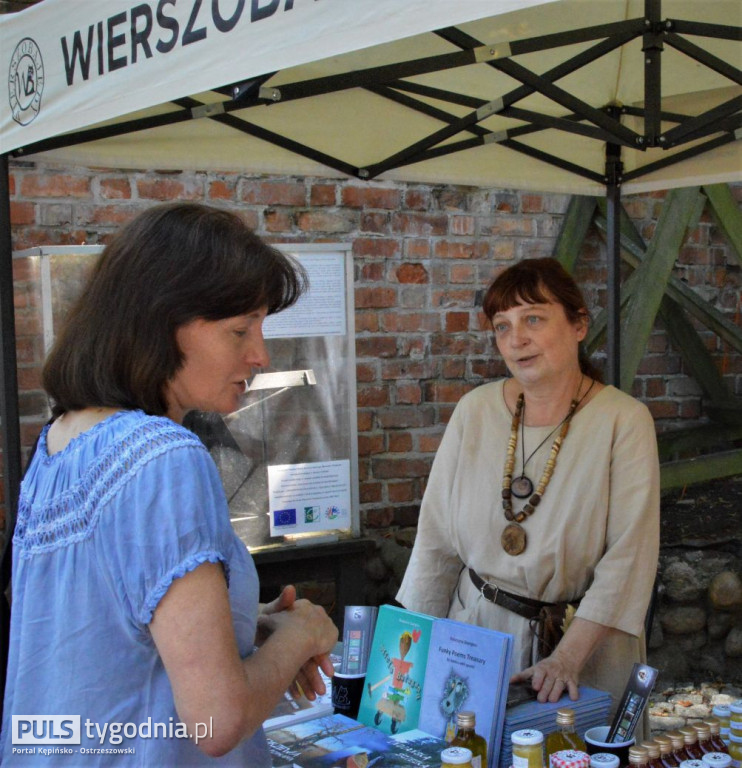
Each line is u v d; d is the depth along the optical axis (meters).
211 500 0.97
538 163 3.06
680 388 4.40
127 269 1.04
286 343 3.17
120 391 1.04
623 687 1.88
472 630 1.54
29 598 1.03
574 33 1.93
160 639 0.92
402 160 2.75
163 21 1.72
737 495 4.29
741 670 3.57
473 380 4.07
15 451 2.33
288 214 3.78
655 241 4.06
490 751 1.45
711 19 2.45
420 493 4.00
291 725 1.62
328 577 3.31
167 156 2.62
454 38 1.90
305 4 1.47
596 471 1.91
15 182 3.43
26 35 2.09
